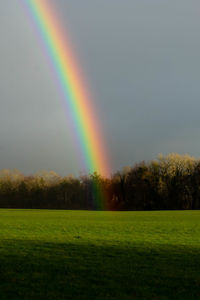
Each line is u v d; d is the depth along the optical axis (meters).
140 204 135.00
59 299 10.68
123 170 144.75
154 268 14.97
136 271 14.35
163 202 131.00
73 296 10.99
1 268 14.80
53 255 18.05
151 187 132.12
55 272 14.17
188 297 10.94
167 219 53.12
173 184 129.62
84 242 23.56
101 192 150.62
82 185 156.25
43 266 15.27
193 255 18.36
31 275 13.60
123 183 143.88
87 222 46.25
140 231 32.69
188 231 32.75
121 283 12.52
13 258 17.09
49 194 157.12
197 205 129.62
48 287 11.98
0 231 32.44
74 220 51.16
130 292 11.46
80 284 12.35
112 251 19.55
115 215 68.56
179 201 129.75
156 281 12.77
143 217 59.59
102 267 15.10
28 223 44.09
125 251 19.58
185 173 129.25
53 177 159.50
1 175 159.88
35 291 11.52
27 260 16.62
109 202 148.38
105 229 34.91
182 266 15.43
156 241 24.42
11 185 159.50
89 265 15.55
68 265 15.51
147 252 19.27
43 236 27.62
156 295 11.13
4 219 53.91
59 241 24.06
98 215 68.69
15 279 12.98
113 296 11.01
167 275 13.70
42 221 48.53
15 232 31.38
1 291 11.51
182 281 12.84
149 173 132.88
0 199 158.12
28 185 158.25
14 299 10.67
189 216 62.12
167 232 31.75
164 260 16.84
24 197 157.75
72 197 156.12
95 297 10.90
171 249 20.45
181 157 131.25
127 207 138.75
